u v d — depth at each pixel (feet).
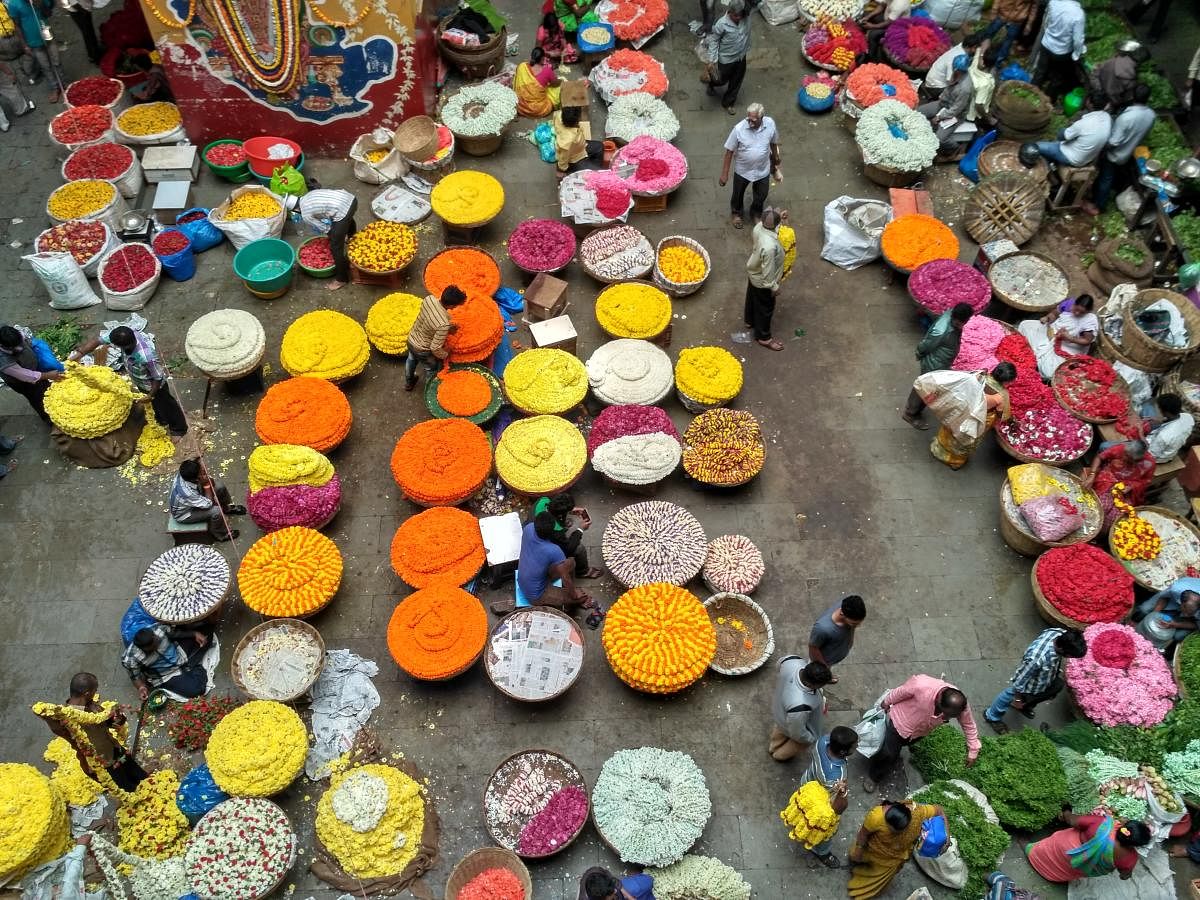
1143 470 35.24
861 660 33.47
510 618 32.55
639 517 34.71
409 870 28.76
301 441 36.55
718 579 33.99
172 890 27.50
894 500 37.50
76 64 53.98
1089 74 51.06
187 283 44.01
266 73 45.50
